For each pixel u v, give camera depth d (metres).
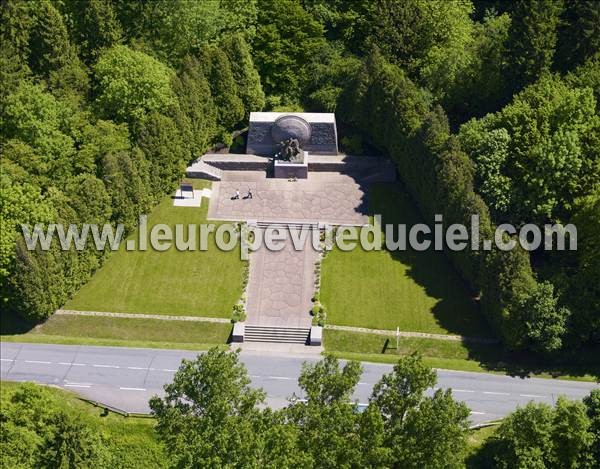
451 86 143.25
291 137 143.38
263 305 126.81
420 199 136.50
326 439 90.25
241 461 89.25
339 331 123.88
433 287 128.12
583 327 117.38
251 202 139.88
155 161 135.88
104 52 144.50
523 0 134.38
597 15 133.88
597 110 132.00
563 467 101.25
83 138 136.25
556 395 115.38
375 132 144.12
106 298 128.25
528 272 118.00
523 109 129.50
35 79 142.88
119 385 117.44
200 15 147.00
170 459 97.12
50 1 147.62
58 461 101.62
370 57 142.50
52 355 121.75
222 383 94.25
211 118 144.75
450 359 120.56
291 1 151.12
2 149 133.00
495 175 126.69
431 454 90.75
